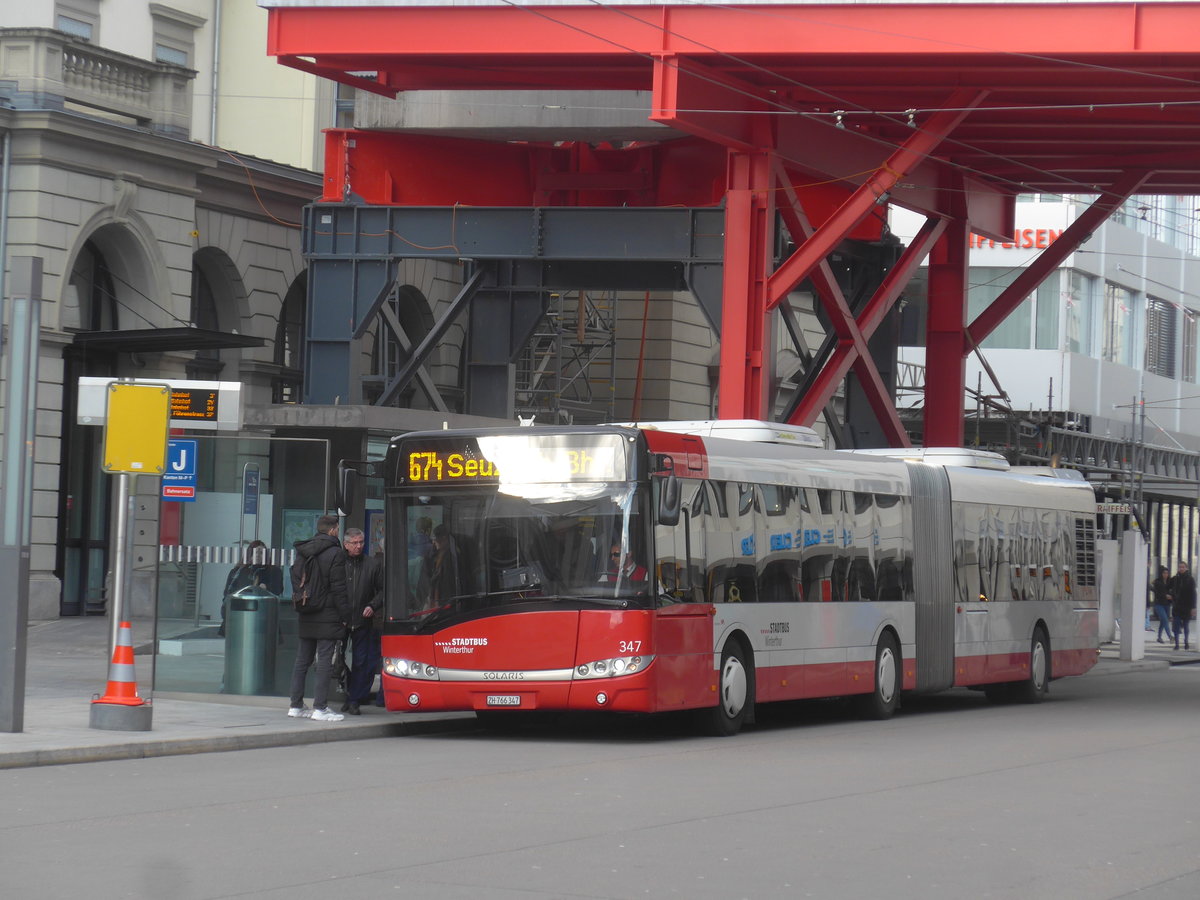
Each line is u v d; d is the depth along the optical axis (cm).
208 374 5028
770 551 2734
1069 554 3934
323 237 4472
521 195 4725
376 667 2666
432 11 3753
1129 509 5191
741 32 3641
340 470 2498
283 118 5484
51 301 4388
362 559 2675
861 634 2995
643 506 2398
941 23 3569
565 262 4509
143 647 3803
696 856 1380
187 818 1550
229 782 1836
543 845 1421
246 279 5109
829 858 1387
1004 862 1390
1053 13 3519
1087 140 4766
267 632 2716
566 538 2414
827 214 4731
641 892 1220
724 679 2581
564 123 4422
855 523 3016
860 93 4166
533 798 1734
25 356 2119
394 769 2000
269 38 3809
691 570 2502
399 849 1388
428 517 2483
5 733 2130
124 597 2242
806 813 1655
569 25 3703
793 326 4534
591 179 4638
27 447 2134
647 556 2394
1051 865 1383
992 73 3891
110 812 1584
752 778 1966
